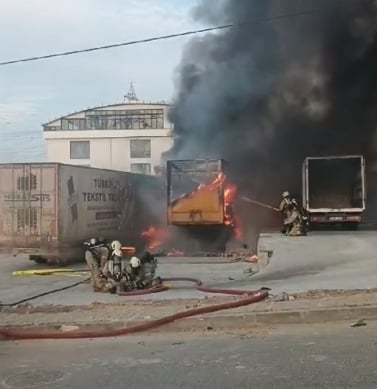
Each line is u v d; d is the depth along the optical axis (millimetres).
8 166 18234
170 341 7129
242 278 12812
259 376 5258
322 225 25016
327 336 7047
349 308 8188
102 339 7465
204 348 6605
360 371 5309
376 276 11508
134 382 5230
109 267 11672
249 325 7941
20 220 18109
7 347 7199
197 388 4953
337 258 14305
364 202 24125
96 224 20859
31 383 5328
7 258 20562
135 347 6836
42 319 8422
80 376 5527
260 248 16203
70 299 10789
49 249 17938
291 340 6875
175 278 13102
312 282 11125
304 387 4848
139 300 10078
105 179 21797
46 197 18000
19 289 12734
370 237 19062
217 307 8430
